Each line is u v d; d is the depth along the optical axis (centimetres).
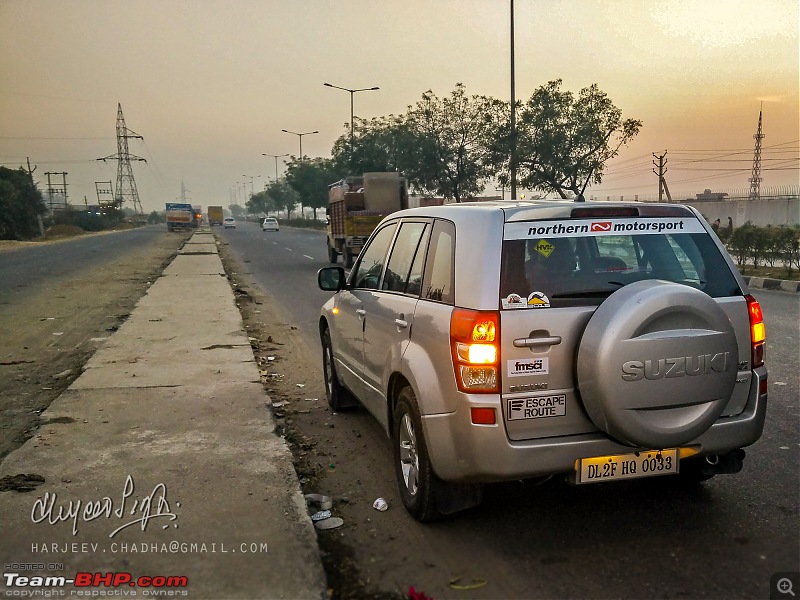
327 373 668
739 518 400
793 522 394
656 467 363
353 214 2186
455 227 391
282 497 421
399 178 2266
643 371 332
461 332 350
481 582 338
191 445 515
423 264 420
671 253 391
